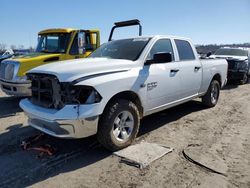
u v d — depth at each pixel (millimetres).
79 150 4164
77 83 3533
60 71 3727
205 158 3879
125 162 3734
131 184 3189
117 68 4109
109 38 6711
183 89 5531
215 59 7164
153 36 5062
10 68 6859
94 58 4793
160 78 4750
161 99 4891
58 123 3518
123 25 6473
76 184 3188
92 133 3730
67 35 7816
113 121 3887
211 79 6762
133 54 4684
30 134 4906
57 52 7824
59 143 4434
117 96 4125
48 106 3809
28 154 4016
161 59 4559
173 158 3875
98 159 3848
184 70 5477
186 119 5945
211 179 3305
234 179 3314
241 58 12492
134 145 4312
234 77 12281
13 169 3537
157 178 3324
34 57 7098
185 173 3447
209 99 6898
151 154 3945
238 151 4152
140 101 4398
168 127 5348
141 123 5609
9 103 7691
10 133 4969
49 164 3688
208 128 5316
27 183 3203
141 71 4398
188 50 5953
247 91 10641
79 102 3559
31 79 4195
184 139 4668
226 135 4898
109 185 3166
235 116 6289
